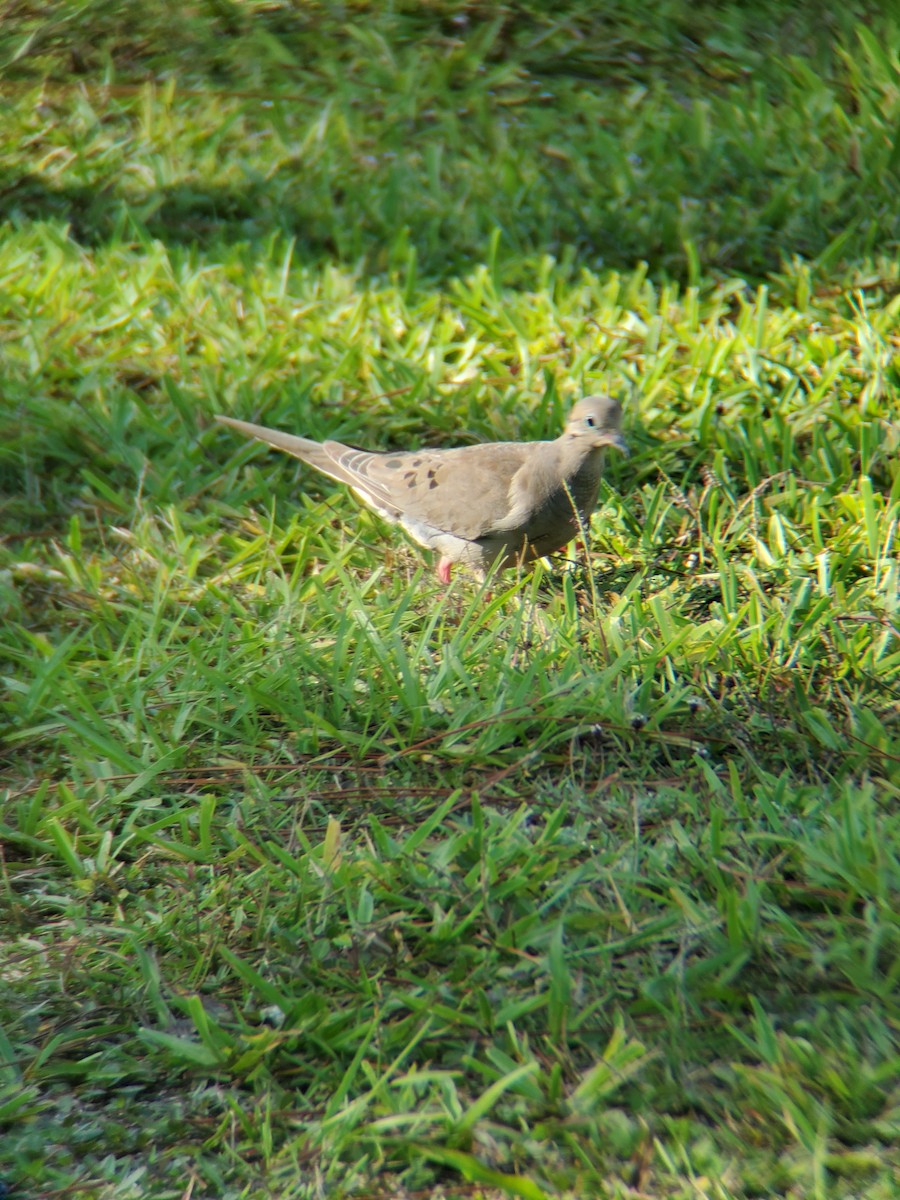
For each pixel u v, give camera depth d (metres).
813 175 15.44
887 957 6.64
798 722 8.35
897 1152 5.75
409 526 10.52
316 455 11.28
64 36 17.86
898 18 18.34
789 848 7.27
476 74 17.64
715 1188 5.59
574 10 18.61
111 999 6.80
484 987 6.68
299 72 17.73
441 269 14.70
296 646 9.15
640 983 6.54
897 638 9.11
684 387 12.52
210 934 7.11
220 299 13.80
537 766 8.12
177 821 7.93
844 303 13.92
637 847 7.14
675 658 9.02
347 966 6.89
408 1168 5.89
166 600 10.12
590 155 16.22
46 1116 6.29
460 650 9.05
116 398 12.45
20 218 15.44
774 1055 6.08
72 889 7.59
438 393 12.68
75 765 8.44
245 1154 6.01
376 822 7.48
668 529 10.97
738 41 18.27
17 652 9.48
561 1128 5.91
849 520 10.80
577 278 14.61
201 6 18.47
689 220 15.02
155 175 15.95
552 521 10.03
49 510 11.43
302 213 15.57
